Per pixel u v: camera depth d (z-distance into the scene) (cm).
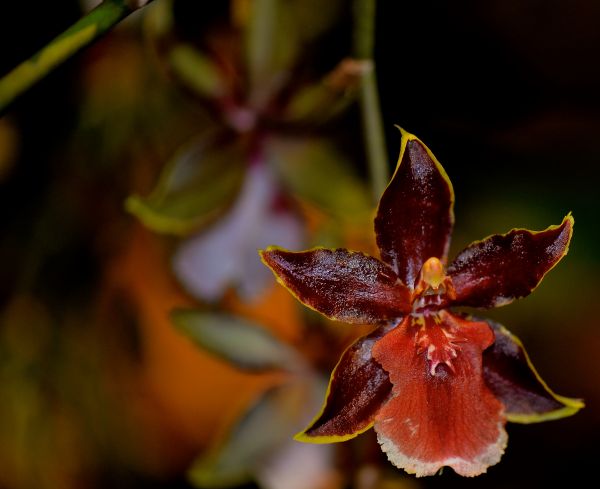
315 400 50
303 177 50
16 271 56
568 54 58
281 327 55
